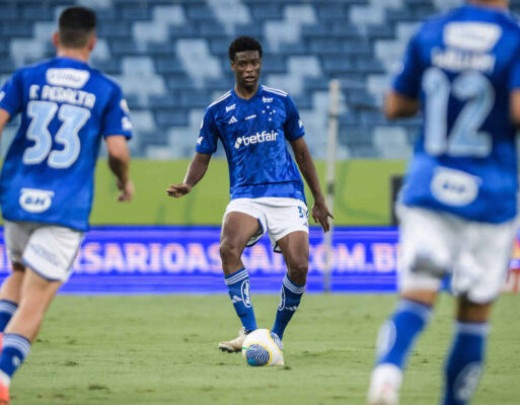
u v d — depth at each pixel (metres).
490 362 25.20
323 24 73.31
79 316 39.47
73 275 52.53
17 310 17.34
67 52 17.77
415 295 14.20
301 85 70.94
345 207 55.06
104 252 52.66
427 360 25.17
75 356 26.38
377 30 73.56
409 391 19.83
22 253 18.02
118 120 17.47
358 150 65.69
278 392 19.58
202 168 26.86
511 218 14.26
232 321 37.50
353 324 36.00
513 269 52.59
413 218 14.24
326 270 52.72
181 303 46.09
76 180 17.22
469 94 14.08
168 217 55.00
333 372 22.84
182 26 72.81
